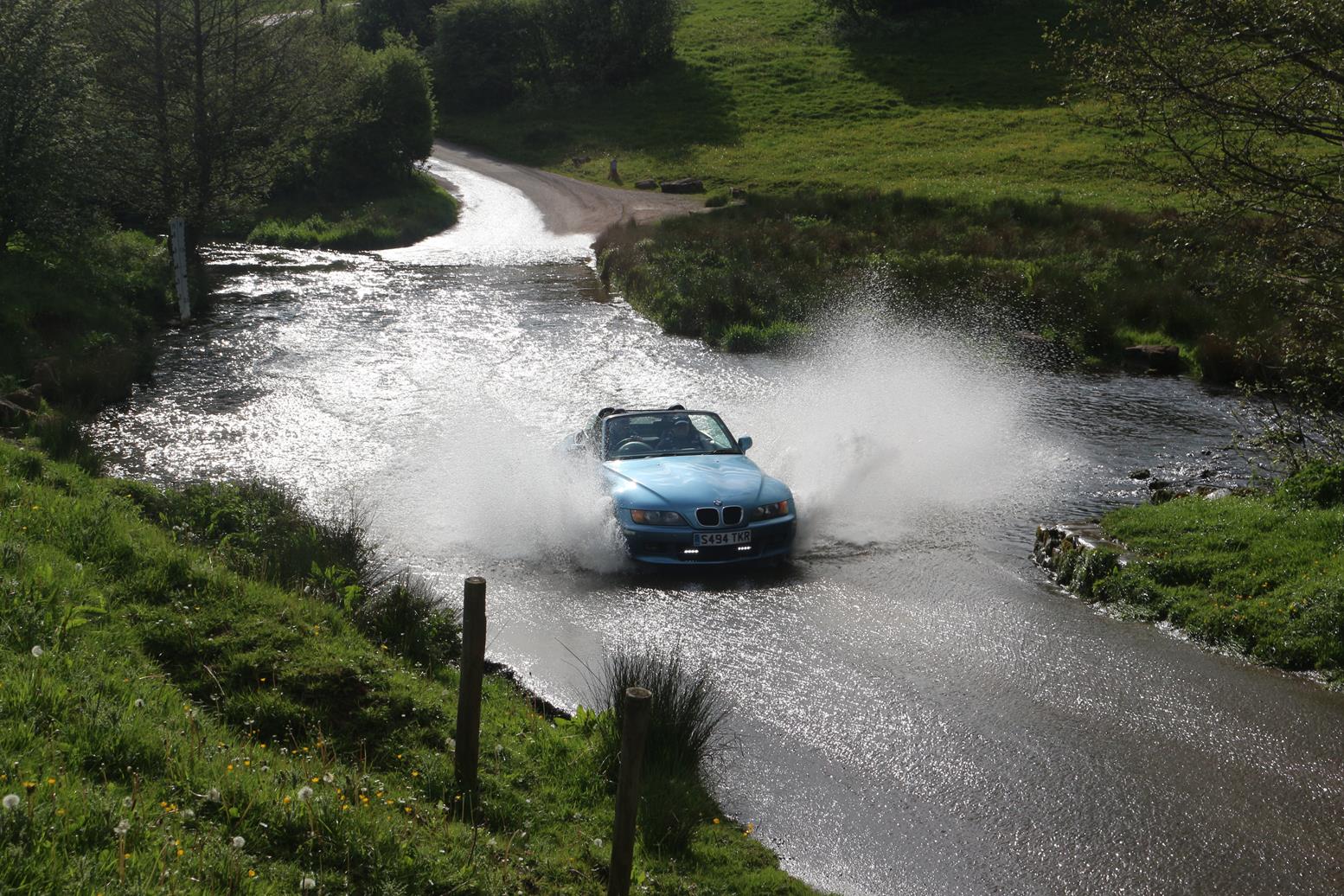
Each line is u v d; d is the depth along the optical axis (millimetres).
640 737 3879
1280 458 11250
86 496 8719
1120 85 9703
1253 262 10422
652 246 33125
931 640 7641
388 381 18531
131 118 28828
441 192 55344
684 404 16938
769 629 7840
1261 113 9109
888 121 63000
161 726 4496
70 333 18875
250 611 6410
